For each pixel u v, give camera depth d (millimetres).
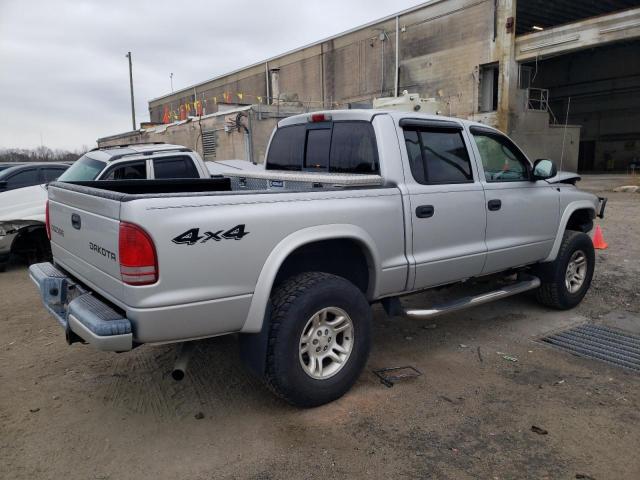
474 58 23438
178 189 4906
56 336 4977
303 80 34500
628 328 5012
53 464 2930
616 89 32406
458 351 4508
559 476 2783
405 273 3916
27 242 8180
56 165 10102
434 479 2766
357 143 4102
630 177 22391
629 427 3246
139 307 2818
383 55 28016
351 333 3598
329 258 3850
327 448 3057
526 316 5402
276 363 3256
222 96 44812
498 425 3285
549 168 4801
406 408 3510
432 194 4051
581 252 5555
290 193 3311
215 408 3547
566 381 3893
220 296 3029
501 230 4656
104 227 3029
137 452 3043
